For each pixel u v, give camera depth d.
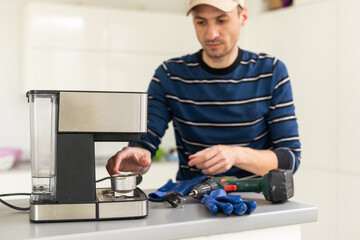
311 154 3.18
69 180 1.06
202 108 1.72
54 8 3.35
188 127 1.75
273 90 1.69
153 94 1.77
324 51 3.04
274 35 3.52
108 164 1.35
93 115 1.08
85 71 3.46
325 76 3.03
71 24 3.40
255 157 1.43
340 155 2.92
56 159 1.06
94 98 1.08
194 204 1.24
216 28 1.53
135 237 1.00
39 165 1.06
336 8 2.93
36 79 3.34
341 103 2.91
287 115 1.67
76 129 1.07
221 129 1.72
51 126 1.06
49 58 3.36
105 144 3.58
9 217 1.10
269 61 1.71
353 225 2.82
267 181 1.23
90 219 1.05
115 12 3.50
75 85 3.44
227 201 1.15
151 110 1.75
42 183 1.06
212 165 1.35
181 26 3.71
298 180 3.29
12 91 3.57
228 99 1.69
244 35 3.87
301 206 1.21
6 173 3.10
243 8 1.64
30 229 0.99
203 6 1.50
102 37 3.48
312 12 3.14
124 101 1.10
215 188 1.29
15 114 3.58
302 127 3.26
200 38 1.58
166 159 3.68
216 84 1.70
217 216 1.10
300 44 3.25
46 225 1.02
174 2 3.98
